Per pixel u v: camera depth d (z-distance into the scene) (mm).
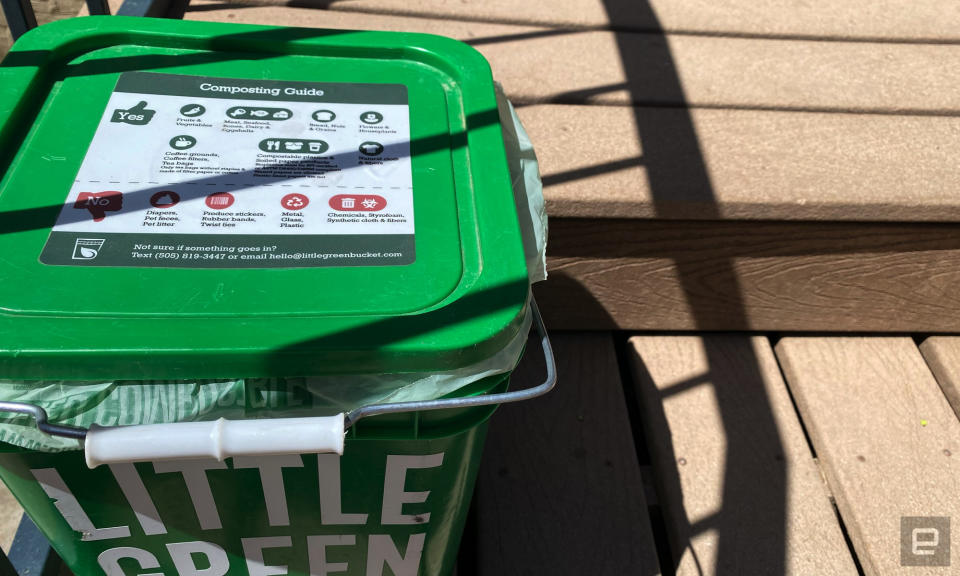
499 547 1408
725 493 1517
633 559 1409
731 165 1618
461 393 798
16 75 944
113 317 741
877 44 2008
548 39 1915
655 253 1640
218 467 823
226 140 921
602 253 1634
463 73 1036
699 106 1773
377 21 1869
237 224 837
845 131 1733
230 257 808
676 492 1514
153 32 1038
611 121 1708
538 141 1643
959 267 1702
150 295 764
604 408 1635
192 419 762
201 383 744
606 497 1492
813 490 1531
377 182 899
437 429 815
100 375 721
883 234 1640
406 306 779
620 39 1943
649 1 2074
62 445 742
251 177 884
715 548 1440
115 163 879
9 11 1366
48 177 858
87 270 780
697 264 1666
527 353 1732
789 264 1676
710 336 1806
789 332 1844
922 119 1783
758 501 1509
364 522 926
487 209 873
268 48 1058
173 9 1827
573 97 1744
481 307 781
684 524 1471
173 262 797
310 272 804
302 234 837
